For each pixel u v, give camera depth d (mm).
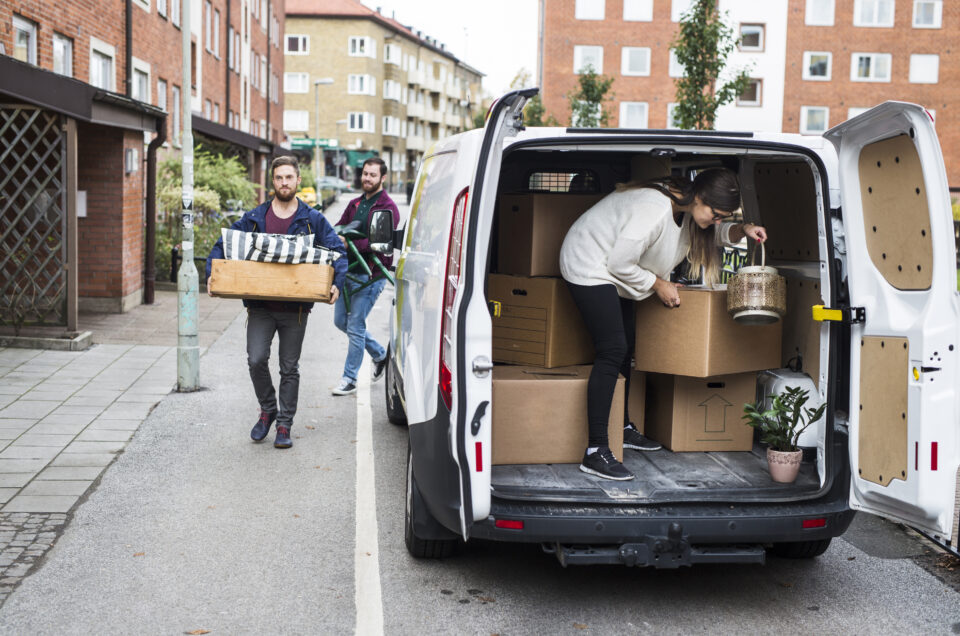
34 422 7473
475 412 4043
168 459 6609
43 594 4375
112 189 13641
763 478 4656
